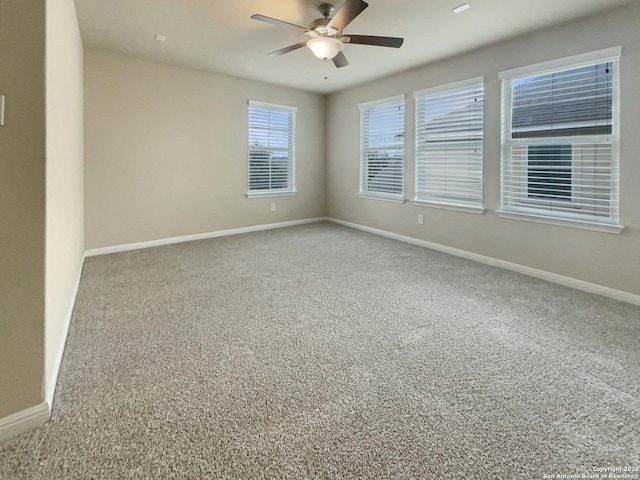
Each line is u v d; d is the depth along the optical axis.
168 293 3.17
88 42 4.08
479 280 3.60
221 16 3.33
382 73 5.21
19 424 1.48
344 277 3.67
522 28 3.51
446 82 4.55
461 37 3.76
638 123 2.96
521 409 1.66
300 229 6.27
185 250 4.80
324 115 6.79
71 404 1.67
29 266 1.49
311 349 2.21
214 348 2.21
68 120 2.56
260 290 3.27
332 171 6.79
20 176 1.46
